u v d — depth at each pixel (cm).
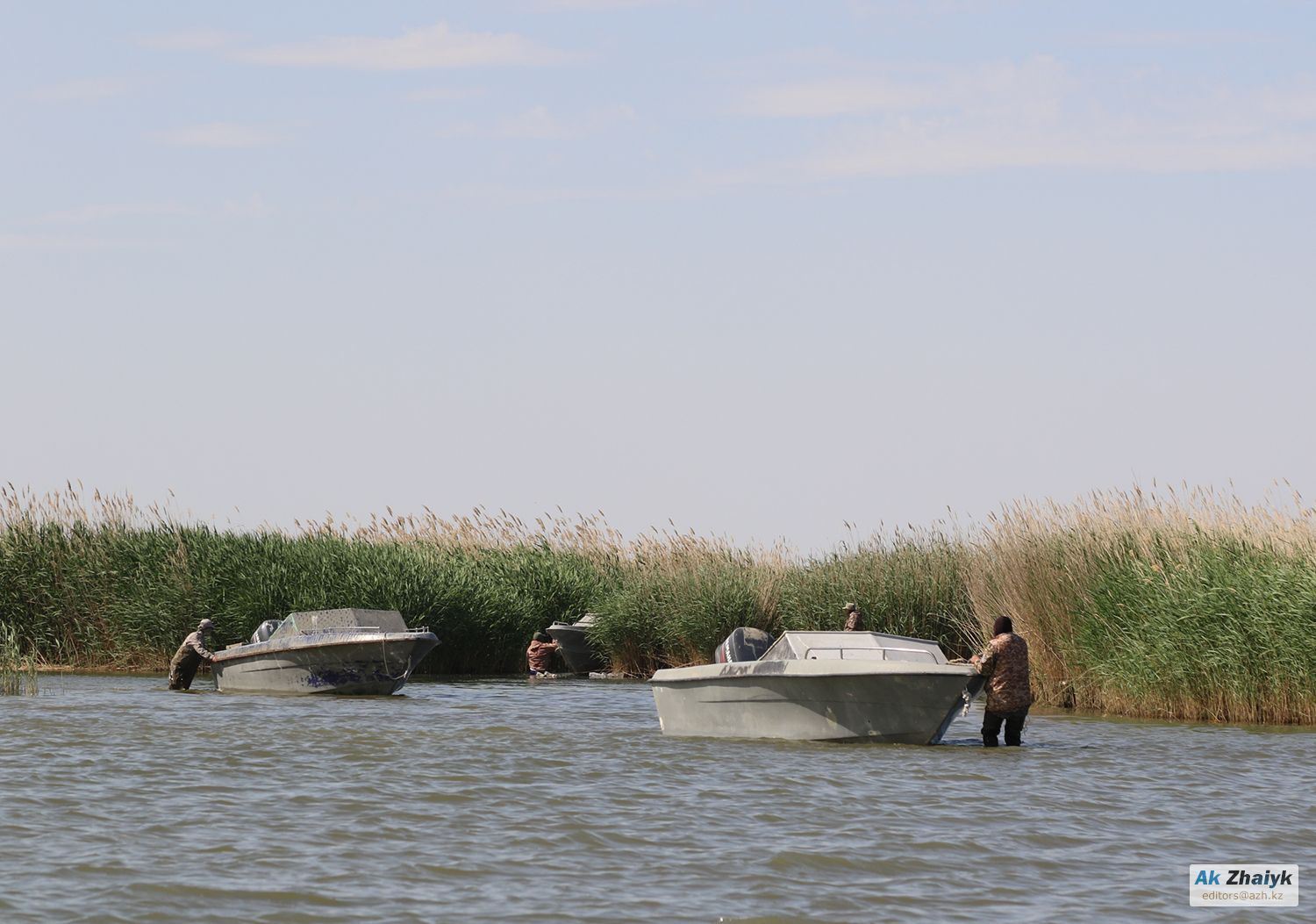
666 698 4262
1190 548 5028
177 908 2161
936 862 2525
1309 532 4872
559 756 3706
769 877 2384
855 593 6481
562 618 8131
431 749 3822
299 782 3238
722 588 7056
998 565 5562
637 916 2147
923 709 3888
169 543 7312
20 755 3572
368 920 2116
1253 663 4659
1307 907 2273
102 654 7206
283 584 7056
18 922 2067
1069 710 5197
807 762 3628
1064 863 2544
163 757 3578
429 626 7250
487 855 2523
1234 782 3406
